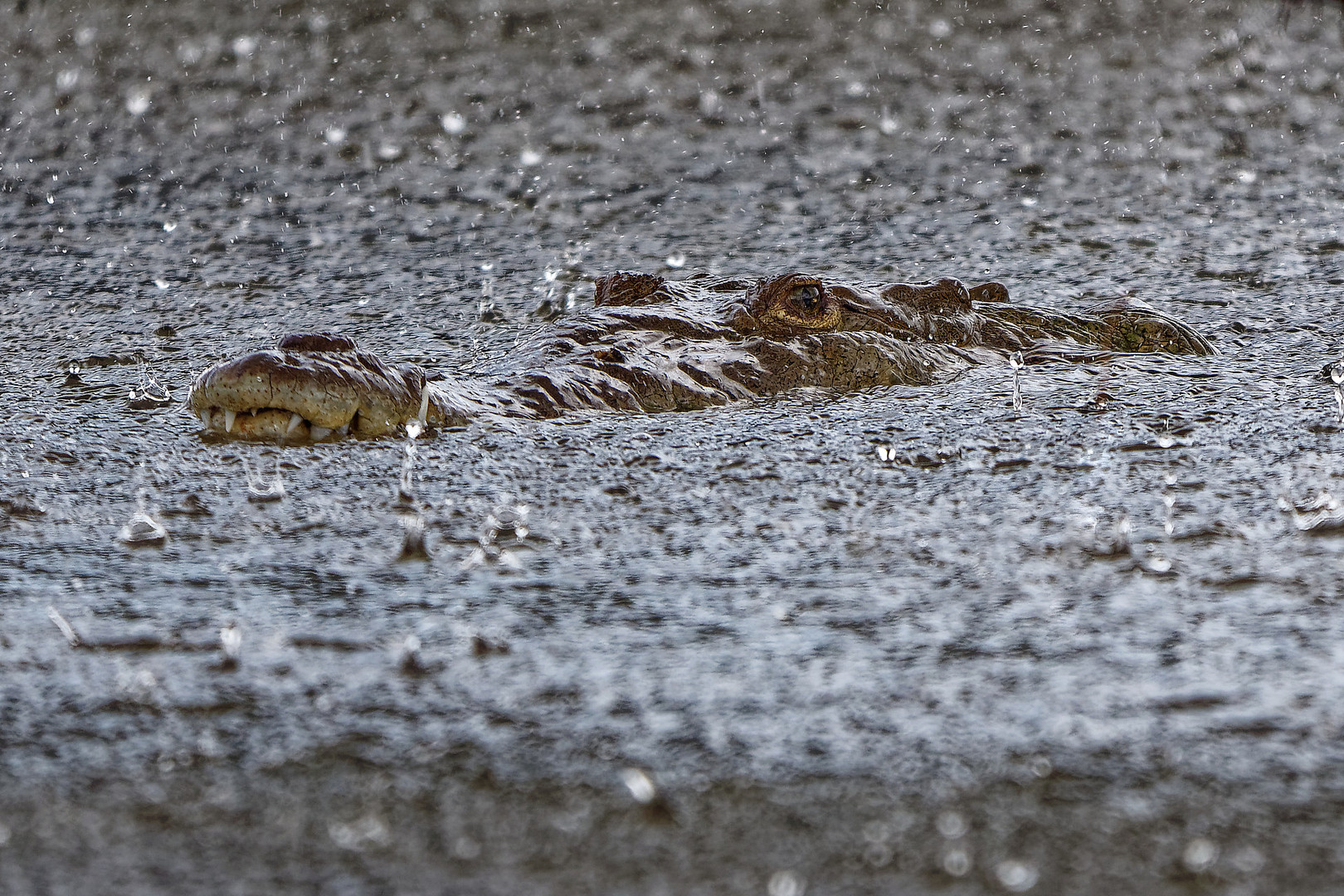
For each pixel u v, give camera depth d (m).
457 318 26.42
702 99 47.66
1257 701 9.99
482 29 58.59
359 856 8.22
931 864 8.12
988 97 47.69
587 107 46.50
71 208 35.69
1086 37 56.72
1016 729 9.64
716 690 10.30
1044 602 12.09
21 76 51.53
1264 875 7.97
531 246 31.94
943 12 61.62
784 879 7.97
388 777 9.09
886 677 10.50
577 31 58.66
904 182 37.75
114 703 10.15
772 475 16.53
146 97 48.28
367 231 33.34
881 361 21.06
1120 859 8.15
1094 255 30.80
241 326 25.89
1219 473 16.36
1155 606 11.93
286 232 33.28
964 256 30.89
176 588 12.62
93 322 26.12
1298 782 8.90
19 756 9.38
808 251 31.41
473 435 17.80
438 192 37.00
